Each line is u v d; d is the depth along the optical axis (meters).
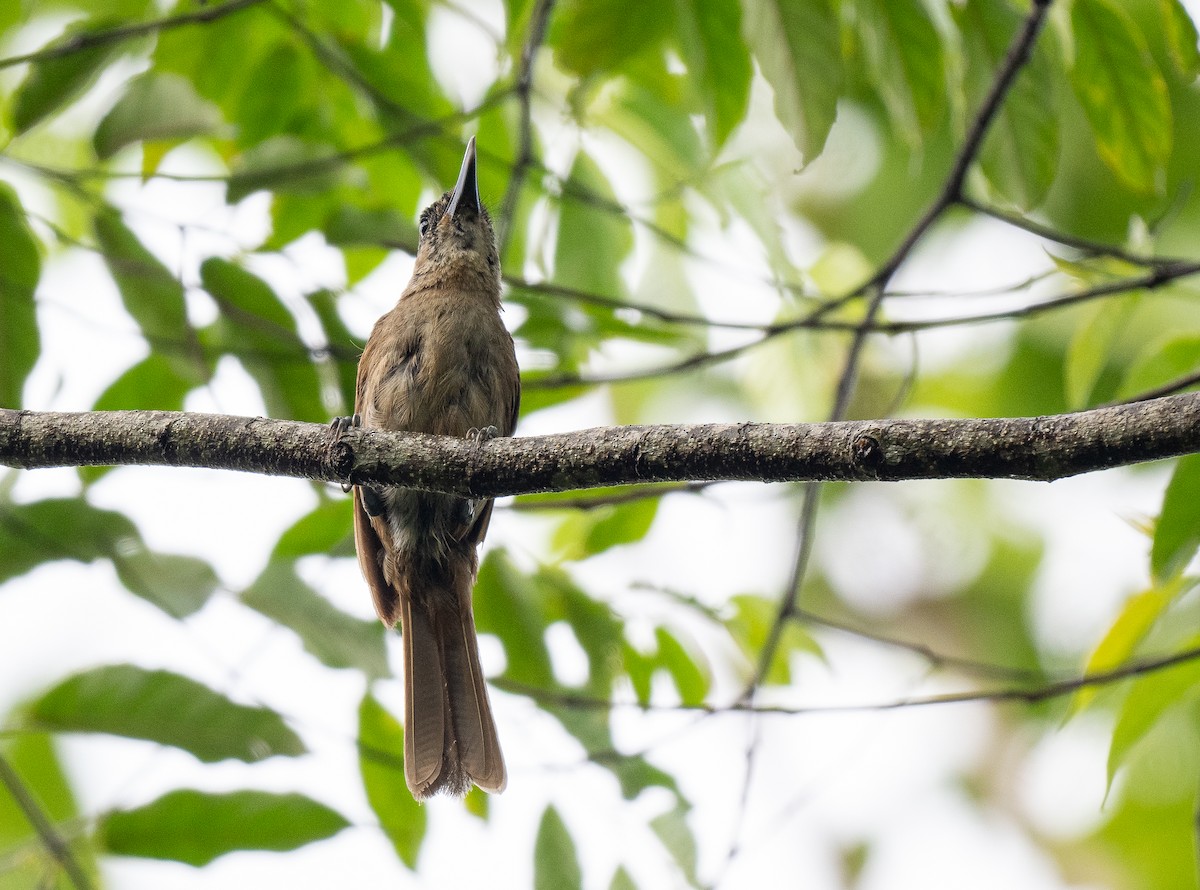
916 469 6.41
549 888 9.18
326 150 9.77
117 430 7.78
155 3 10.88
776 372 13.27
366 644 9.10
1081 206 16.28
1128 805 15.52
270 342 10.09
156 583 8.89
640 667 10.49
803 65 8.76
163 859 8.53
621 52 9.43
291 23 10.23
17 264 9.70
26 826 10.77
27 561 9.03
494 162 10.77
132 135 9.36
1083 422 6.10
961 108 10.30
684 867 9.16
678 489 10.20
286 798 8.61
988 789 18.55
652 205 11.76
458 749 9.70
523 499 10.67
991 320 9.54
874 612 18.09
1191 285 15.34
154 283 9.97
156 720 8.61
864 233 17.03
